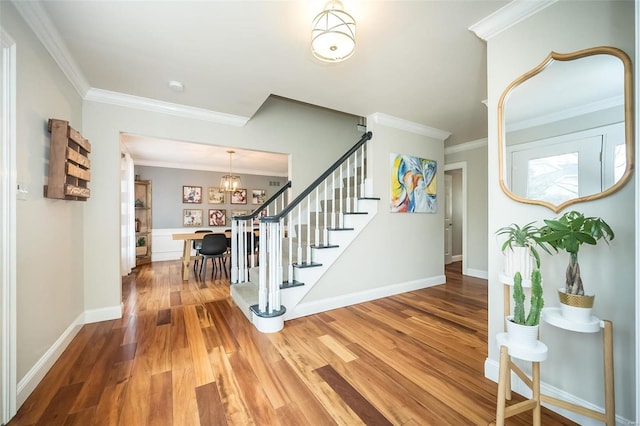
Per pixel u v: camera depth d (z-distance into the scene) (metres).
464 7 1.53
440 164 4.05
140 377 1.67
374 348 2.06
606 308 1.21
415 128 3.64
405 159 3.58
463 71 2.26
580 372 1.31
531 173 1.46
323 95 2.70
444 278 4.15
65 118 2.09
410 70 2.24
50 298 1.79
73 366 1.79
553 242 1.17
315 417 1.34
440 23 1.67
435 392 1.54
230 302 3.18
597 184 1.23
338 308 2.98
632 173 1.13
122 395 1.50
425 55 2.02
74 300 2.25
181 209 6.58
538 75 1.44
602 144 1.21
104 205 2.59
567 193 1.33
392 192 3.47
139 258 5.74
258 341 2.17
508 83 1.57
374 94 2.69
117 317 2.66
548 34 1.40
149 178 6.20
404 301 3.24
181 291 3.66
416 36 1.80
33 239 1.58
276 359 1.89
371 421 1.32
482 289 3.79
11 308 1.33
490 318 1.67
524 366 1.51
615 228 1.19
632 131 1.12
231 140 3.26
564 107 1.34
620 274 1.18
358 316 2.74
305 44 1.86
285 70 2.20
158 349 2.03
